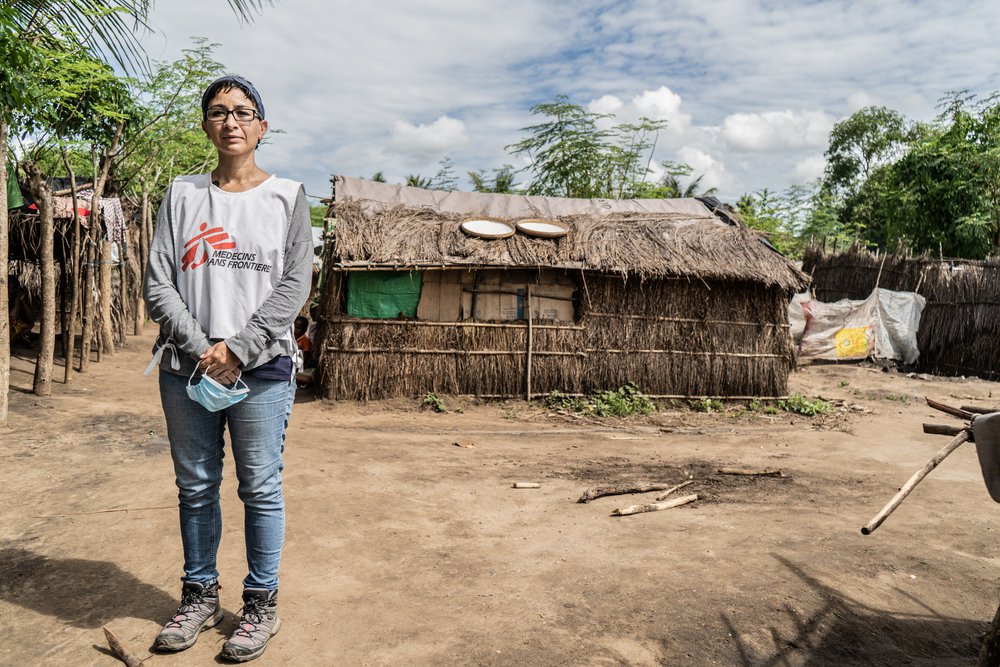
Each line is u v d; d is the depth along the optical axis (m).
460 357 9.09
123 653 2.66
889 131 34.41
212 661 2.68
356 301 8.90
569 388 9.39
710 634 3.02
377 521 4.34
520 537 4.21
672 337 9.59
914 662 2.90
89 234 9.63
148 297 2.58
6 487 4.57
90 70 8.23
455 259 8.88
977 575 3.77
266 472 2.69
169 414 2.64
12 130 8.24
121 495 4.50
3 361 6.20
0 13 5.06
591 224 9.87
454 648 2.86
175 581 3.33
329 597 3.27
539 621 3.10
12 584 3.22
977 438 2.51
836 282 16.44
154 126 15.09
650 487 5.41
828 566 3.80
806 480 5.93
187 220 2.62
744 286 9.75
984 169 18.08
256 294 2.61
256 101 2.67
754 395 9.86
